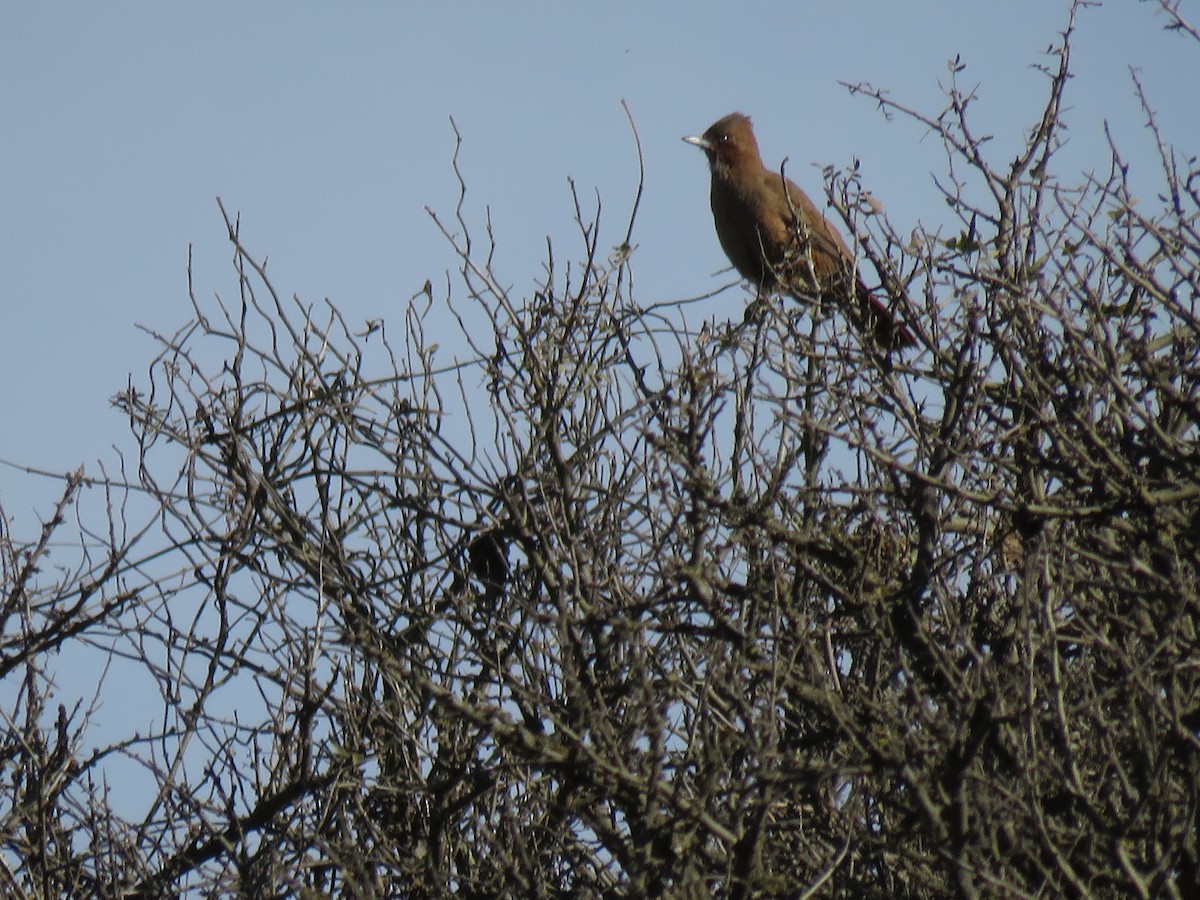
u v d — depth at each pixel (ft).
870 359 37.22
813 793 32.73
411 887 36.68
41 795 37.35
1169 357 37.06
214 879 36.50
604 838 32.19
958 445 35.17
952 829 28.91
